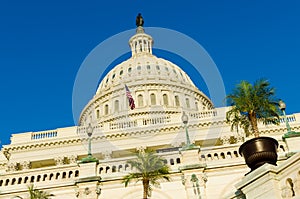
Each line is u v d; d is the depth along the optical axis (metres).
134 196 17.89
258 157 9.87
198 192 17.59
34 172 19.53
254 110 18.50
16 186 18.75
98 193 18.06
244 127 21.20
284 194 8.59
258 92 18.91
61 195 18.20
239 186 9.74
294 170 8.51
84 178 18.33
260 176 9.12
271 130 40.22
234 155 19.11
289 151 18.64
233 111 19.33
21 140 46.75
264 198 8.88
